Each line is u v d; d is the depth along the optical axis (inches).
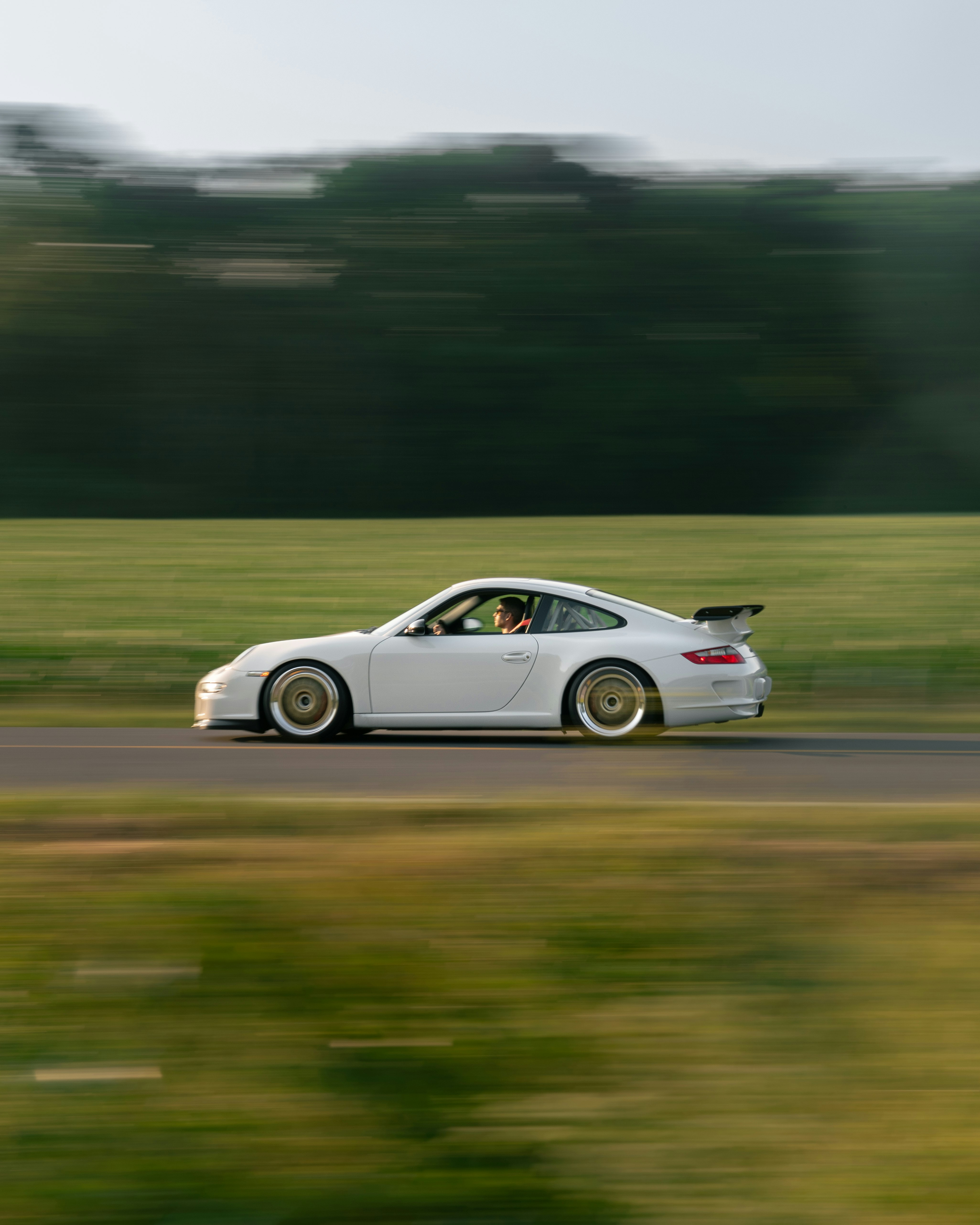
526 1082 245.9
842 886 374.9
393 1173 214.5
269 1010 280.2
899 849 421.1
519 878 382.9
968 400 5221.5
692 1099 238.7
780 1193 208.2
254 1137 225.9
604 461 5177.2
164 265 5556.1
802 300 5418.3
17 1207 204.8
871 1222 200.5
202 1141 224.2
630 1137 225.6
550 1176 213.6
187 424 5246.1
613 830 455.5
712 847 424.2
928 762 731.4
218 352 5329.7
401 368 5275.6
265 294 5442.9
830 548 2664.9
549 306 5428.2
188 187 5787.4
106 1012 278.8
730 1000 283.9
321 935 328.5
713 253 5551.2
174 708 1173.1
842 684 1306.6
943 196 5689.0
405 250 5551.2
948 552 2546.8
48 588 2058.3
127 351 5349.4
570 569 2320.4
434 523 3513.8
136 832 458.0
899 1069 250.5
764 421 5201.8
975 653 1476.4
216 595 1982.0
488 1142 223.8
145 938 325.7
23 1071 250.7
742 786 621.3
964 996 286.8
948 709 1159.0
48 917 343.3
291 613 1796.3
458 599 813.2
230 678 810.8
